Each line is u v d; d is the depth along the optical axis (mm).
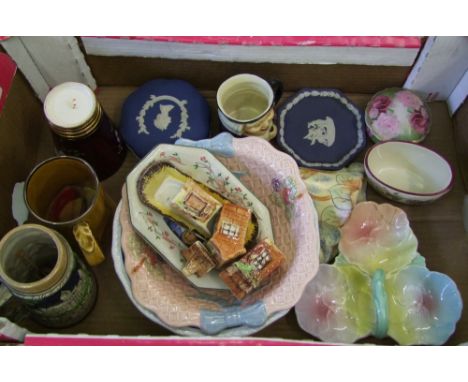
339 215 791
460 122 875
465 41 784
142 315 770
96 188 714
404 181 849
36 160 865
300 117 878
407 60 835
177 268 687
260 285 688
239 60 846
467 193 848
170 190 723
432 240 825
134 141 836
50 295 638
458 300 740
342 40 800
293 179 707
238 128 790
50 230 649
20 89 809
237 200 729
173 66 869
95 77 900
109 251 797
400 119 863
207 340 633
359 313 747
